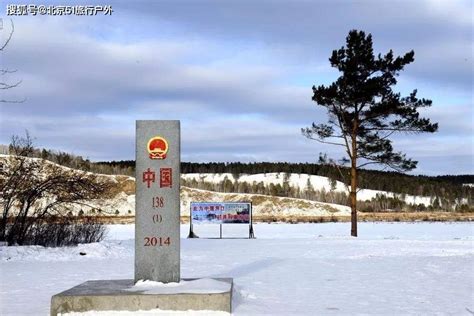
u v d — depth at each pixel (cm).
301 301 1056
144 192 1089
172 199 1088
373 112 3469
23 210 2634
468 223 6838
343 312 946
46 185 2458
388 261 1872
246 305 1000
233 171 16150
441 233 4556
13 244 2330
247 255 2167
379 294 1148
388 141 3512
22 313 938
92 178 2642
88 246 2205
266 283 1324
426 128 3469
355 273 1534
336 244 2731
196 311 916
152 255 1073
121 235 4122
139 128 1102
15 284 1314
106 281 1106
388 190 13575
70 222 2700
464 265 1725
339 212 9688
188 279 1127
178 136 1103
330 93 3475
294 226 6153
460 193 13188
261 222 7381
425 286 1270
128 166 11869
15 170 2422
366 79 3556
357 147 3578
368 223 6938
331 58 3581
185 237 4088
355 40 3534
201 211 3819
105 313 908
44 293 1166
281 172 15750
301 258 2022
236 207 3809
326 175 15312
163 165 1098
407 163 3528
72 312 911
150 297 918
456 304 1029
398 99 3441
